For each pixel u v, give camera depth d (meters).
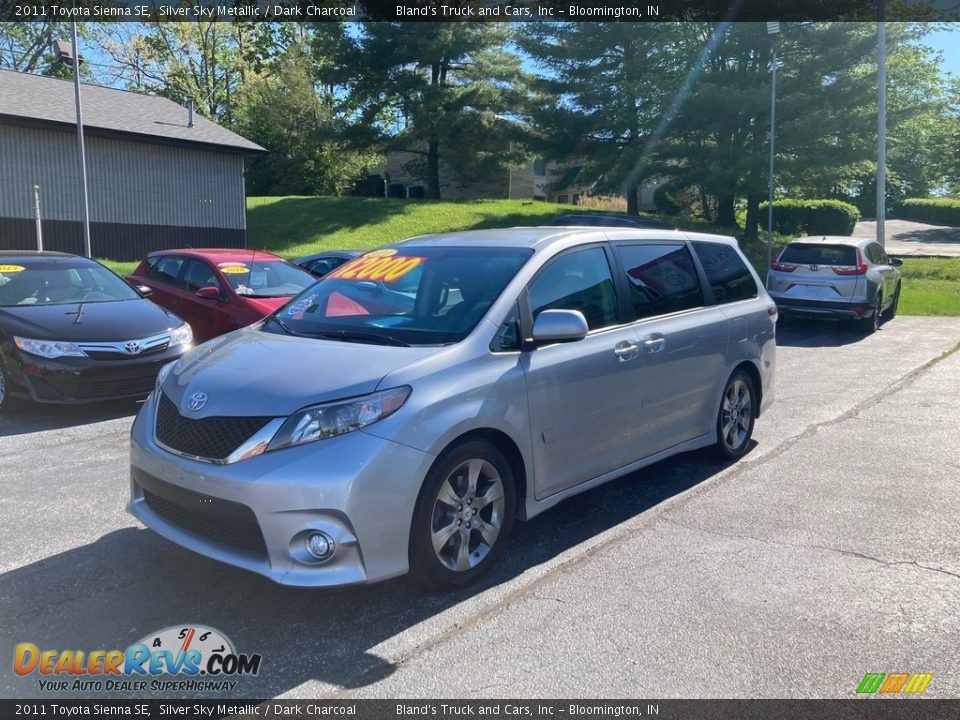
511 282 4.48
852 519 5.02
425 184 46.16
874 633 3.61
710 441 5.95
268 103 41.44
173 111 26.78
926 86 26.91
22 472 6.04
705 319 5.74
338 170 42.53
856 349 12.15
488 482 4.13
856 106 24.72
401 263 4.98
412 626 3.68
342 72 32.78
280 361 4.04
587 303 4.88
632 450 5.11
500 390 4.12
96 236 23.31
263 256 11.13
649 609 3.83
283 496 3.47
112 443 6.89
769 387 6.63
